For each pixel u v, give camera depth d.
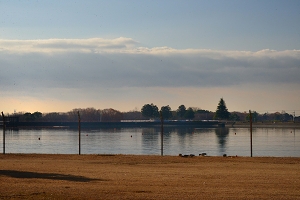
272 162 44.88
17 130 182.75
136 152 77.94
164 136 134.75
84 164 42.81
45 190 24.86
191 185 27.34
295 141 108.25
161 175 32.97
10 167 39.00
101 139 119.19
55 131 173.00
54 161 46.22
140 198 22.66
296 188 26.22
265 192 24.72
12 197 22.58
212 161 45.97
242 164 42.72
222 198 22.84
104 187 26.27
